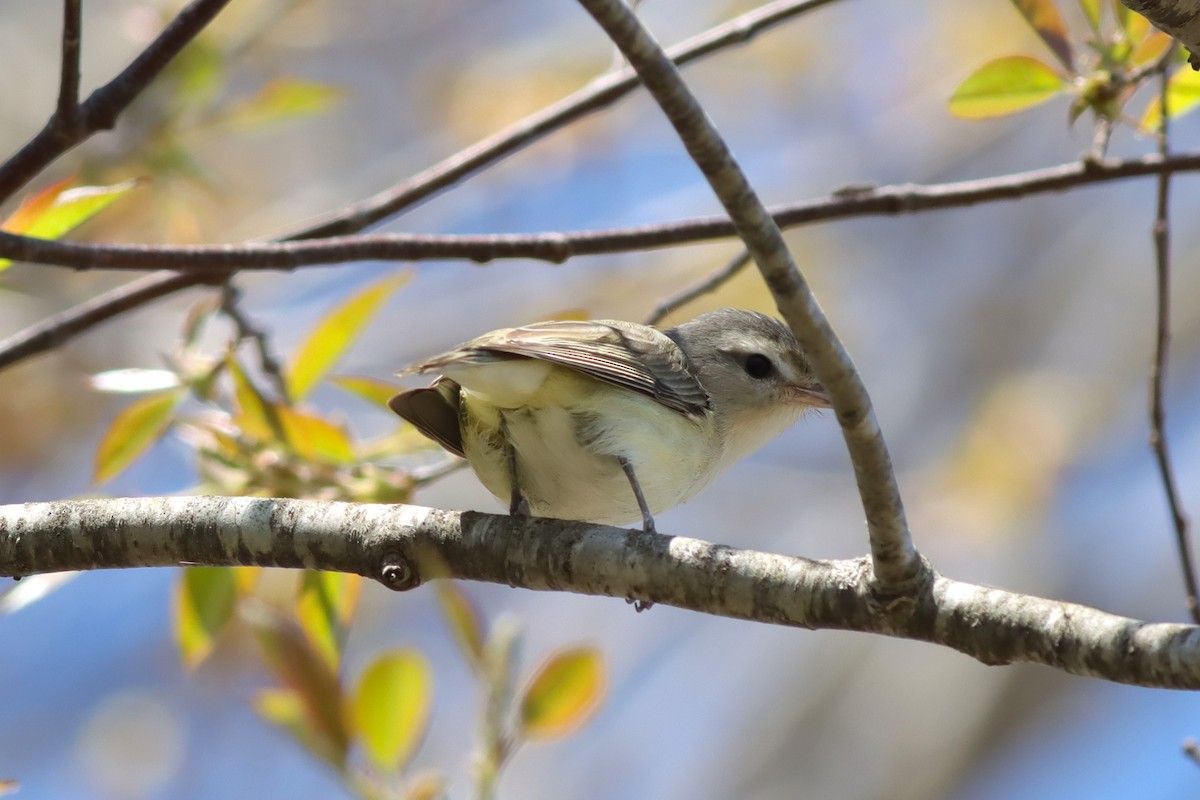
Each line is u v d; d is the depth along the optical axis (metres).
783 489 15.69
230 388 8.26
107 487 8.97
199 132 11.05
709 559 5.59
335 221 8.34
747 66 16.05
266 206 14.58
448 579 6.03
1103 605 15.16
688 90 4.38
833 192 8.81
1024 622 5.04
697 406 7.79
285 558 5.99
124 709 14.53
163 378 7.79
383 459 8.09
